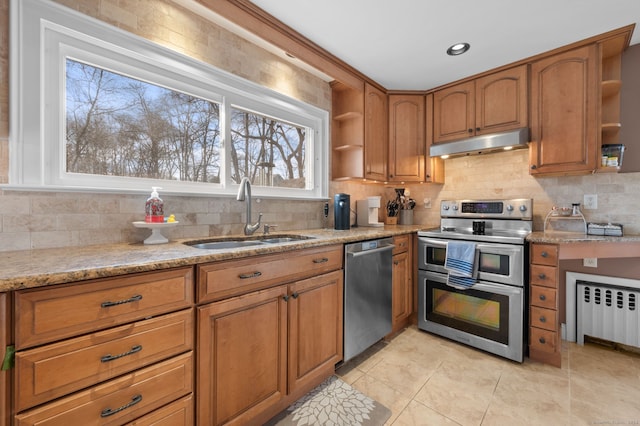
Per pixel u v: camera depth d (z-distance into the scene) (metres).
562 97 2.05
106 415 0.86
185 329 1.04
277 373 1.38
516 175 2.50
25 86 1.15
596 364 1.86
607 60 2.10
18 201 1.14
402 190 3.07
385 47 2.06
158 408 0.97
